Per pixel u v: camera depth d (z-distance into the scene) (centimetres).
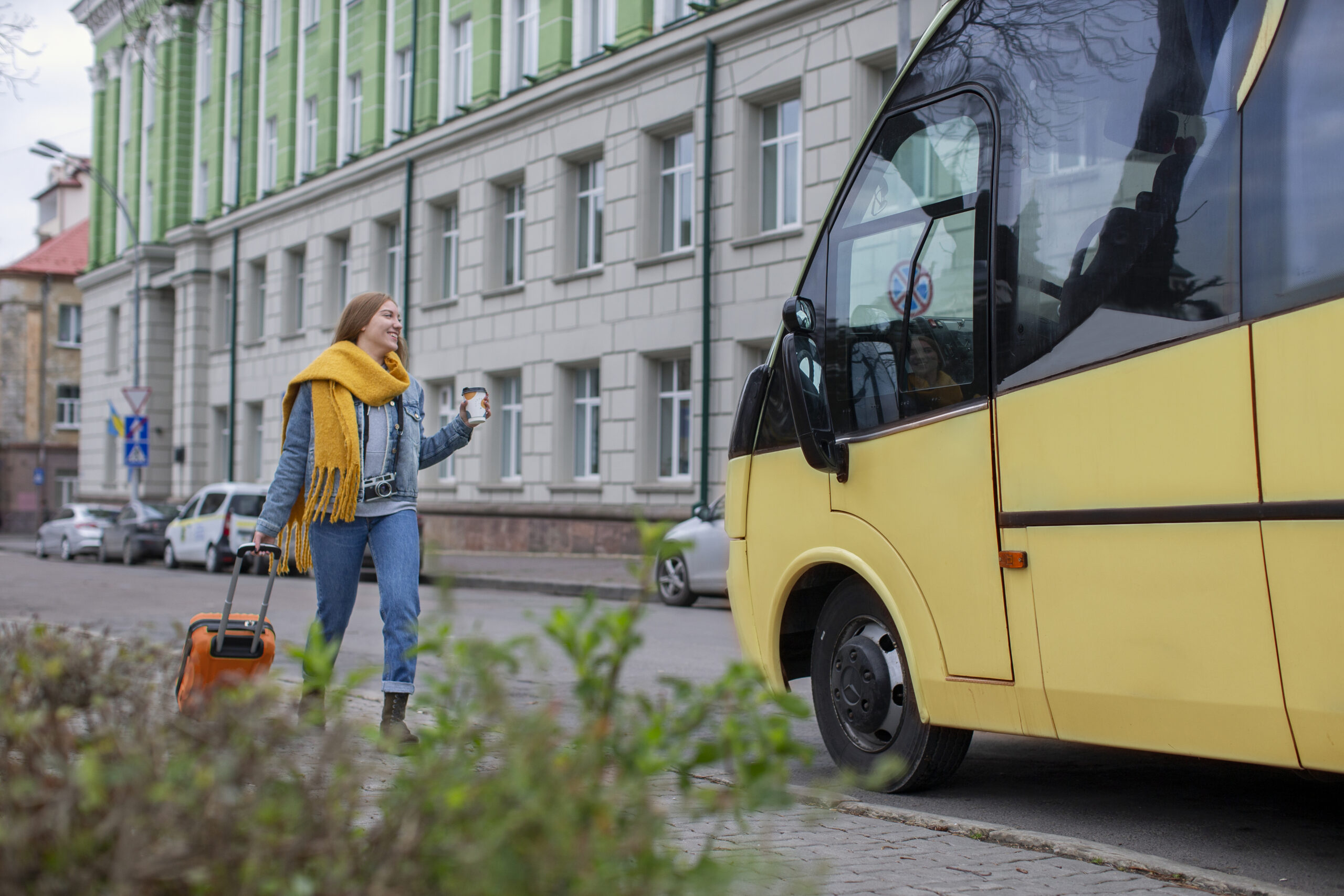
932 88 538
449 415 3044
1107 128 457
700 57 2319
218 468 4141
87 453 4938
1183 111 432
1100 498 442
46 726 210
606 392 2530
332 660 221
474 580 2069
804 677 609
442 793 187
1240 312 405
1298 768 388
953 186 519
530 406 2747
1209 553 407
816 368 565
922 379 520
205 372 4172
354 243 3391
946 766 530
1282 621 387
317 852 184
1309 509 379
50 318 5769
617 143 2520
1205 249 417
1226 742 405
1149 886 391
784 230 2142
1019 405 474
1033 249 478
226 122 4084
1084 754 650
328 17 3509
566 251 2678
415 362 3123
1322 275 382
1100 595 441
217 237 4112
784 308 561
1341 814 516
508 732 193
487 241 2897
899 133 551
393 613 562
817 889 245
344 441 563
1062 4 485
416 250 3138
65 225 6712
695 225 2328
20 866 177
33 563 3070
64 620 1322
